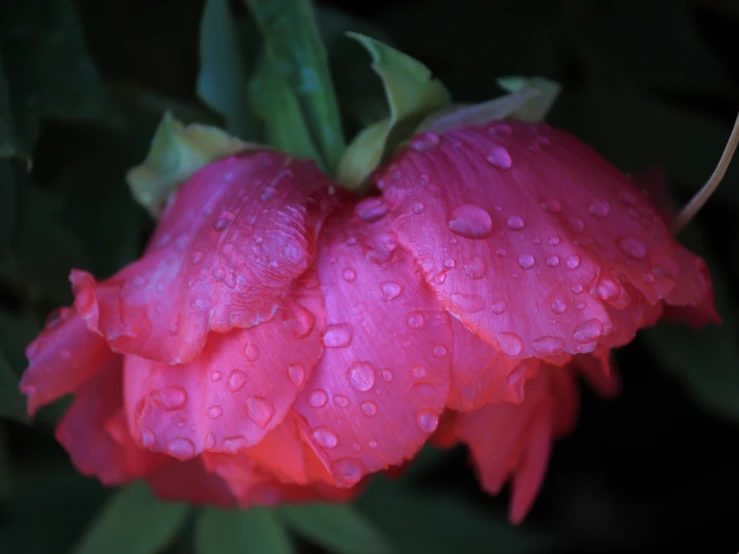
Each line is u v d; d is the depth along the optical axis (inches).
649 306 13.6
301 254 13.1
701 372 16.8
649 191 16.4
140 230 16.5
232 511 16.7
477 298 12.8
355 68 15.8
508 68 17.5
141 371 13.4
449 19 17.6
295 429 13.2
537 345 12.8
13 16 14.7
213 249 13.1
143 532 16.5
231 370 13.0
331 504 17.1
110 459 14.9
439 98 13.8
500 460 14.6
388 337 13.0
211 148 14.0
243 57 15.9
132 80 17.1
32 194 15.5
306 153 14.4
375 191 13.9
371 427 13.0
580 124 17.7
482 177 13.3
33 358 13.7
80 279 13.3
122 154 16.3
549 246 13.0
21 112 14.6
